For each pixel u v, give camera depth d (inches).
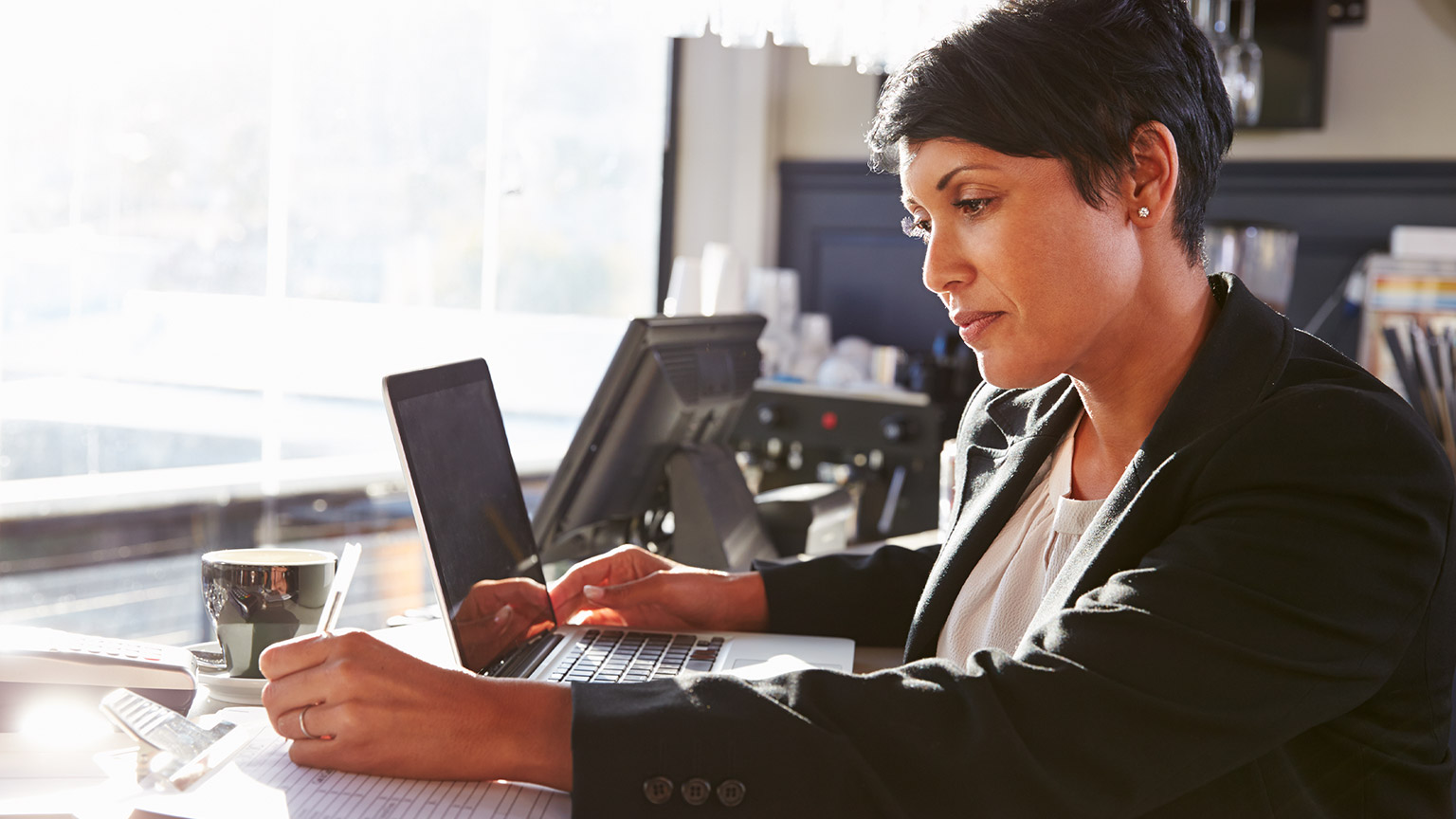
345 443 128.6
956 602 45.8
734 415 78.4
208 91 111.5
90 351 104.0
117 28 103.5
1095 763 31.4
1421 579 33.4
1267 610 32.1
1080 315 35.6
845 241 179.3
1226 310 38.5
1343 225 153.1
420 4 133.0
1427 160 149.4
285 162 119.6
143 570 110.0
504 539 51.1
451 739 33.6
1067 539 41.5
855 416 132.9
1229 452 34.8
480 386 53.2
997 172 34.7
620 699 33.7
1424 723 36.5
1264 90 152.0
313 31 121.2
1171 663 31.8
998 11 35.7
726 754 31.9
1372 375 38.2
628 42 164.1
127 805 31.6
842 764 31.7
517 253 149.6
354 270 128.0
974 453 50.5
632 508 70.9
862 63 81.4
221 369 115.3
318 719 34.1
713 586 54.1
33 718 36.6
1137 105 35.2
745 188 177.0
